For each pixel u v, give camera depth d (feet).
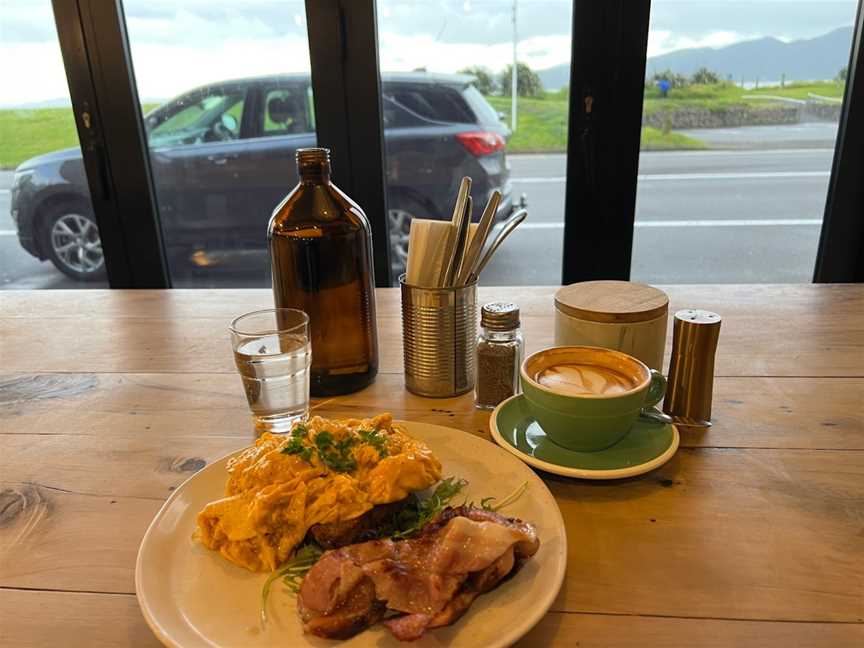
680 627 1.71
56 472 2.53
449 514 1.95
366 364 3.17
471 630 1.63
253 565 1.87
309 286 2.97
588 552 1.99
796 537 2.03
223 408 3.05
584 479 2.35
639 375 2.41
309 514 1.93
